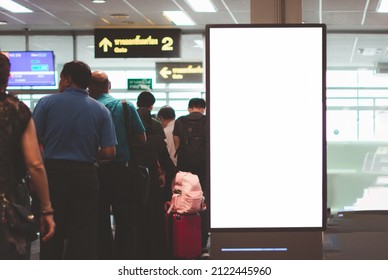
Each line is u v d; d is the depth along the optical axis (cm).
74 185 427
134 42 1236
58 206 428
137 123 520
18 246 285
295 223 341
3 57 298
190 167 708
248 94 338
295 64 338
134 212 528
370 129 1684
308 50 338
